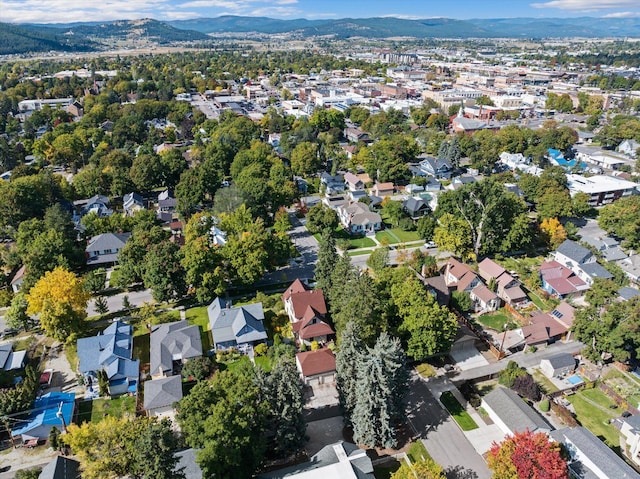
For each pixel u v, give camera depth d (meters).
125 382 66.69
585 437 54.56
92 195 137.12
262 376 54.59
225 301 89.00
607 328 69.25
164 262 84.50
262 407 52.00
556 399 66.06
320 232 119.31
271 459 55.94
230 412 48.44
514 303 89.06
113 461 48.94
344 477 47.69
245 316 76.44
